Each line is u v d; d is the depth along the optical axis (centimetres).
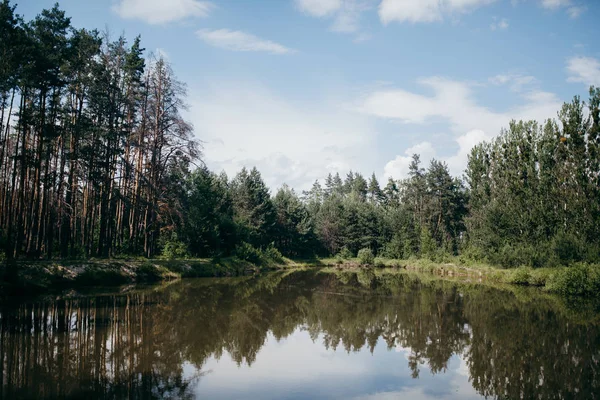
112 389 848
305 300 2272
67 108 2697
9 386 844
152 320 1561
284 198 7181
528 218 3947
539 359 1164
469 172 5541
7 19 2167
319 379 974
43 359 1036
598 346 1302
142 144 3117
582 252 3152
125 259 3031
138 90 3222
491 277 3706
